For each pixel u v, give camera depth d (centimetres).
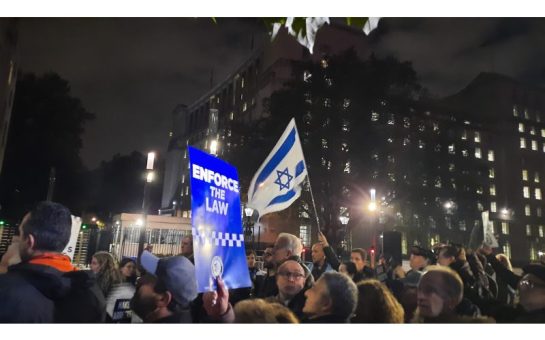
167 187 9556
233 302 421
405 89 3688
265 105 3756
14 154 3966
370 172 3244
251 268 770
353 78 3475
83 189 4628
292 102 3441
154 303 273
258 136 3641
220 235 302
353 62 3584
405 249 4984
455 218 3856
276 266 476
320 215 3384
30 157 4031
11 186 3928
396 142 3506
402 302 420
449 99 8138
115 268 443
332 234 3294
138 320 355
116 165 7444
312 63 3606
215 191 306
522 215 7212
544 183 7625
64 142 4181
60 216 268
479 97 7931
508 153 7381
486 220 916
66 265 268
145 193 754
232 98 7600
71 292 262
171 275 272
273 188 494
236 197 326
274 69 5547
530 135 7675
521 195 7281
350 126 3394
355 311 306
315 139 3294
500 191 7188
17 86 4034
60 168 4181
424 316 318
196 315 345
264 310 284
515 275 552
